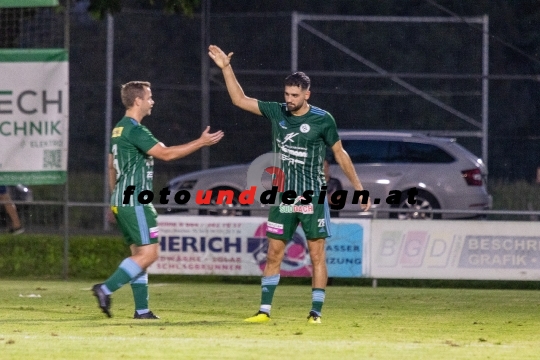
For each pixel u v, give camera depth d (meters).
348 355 22.03
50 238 50.56
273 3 100.94
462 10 101.94
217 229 44.66
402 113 91.50
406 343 24.48
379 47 98.56
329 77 93.25
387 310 34.16
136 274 28.72
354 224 44.34
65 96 44.50
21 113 44.50
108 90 66.06
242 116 78.75
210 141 28.38
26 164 44.50
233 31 95.94
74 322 28.17
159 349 22.44
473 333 27.44
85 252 49.91
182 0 59.97
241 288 42.75
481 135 67.69
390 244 44.34
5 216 51.00
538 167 69.69
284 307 34.31
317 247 29.03
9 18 48.91
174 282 46.47
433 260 44.12
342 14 101.75
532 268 43.84
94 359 20.95
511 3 101.44
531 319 31.70
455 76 64.31
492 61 98.88
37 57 44.34
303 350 22.66
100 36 94.81
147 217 28.53
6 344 23.06
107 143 64.62
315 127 28.14
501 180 65.56
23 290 40.12
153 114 88.44
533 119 96.69
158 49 95.06
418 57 97.94
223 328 27.05
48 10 52.53
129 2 93.94
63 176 44.75
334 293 41.38
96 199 67.06
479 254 43.97
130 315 30.50
